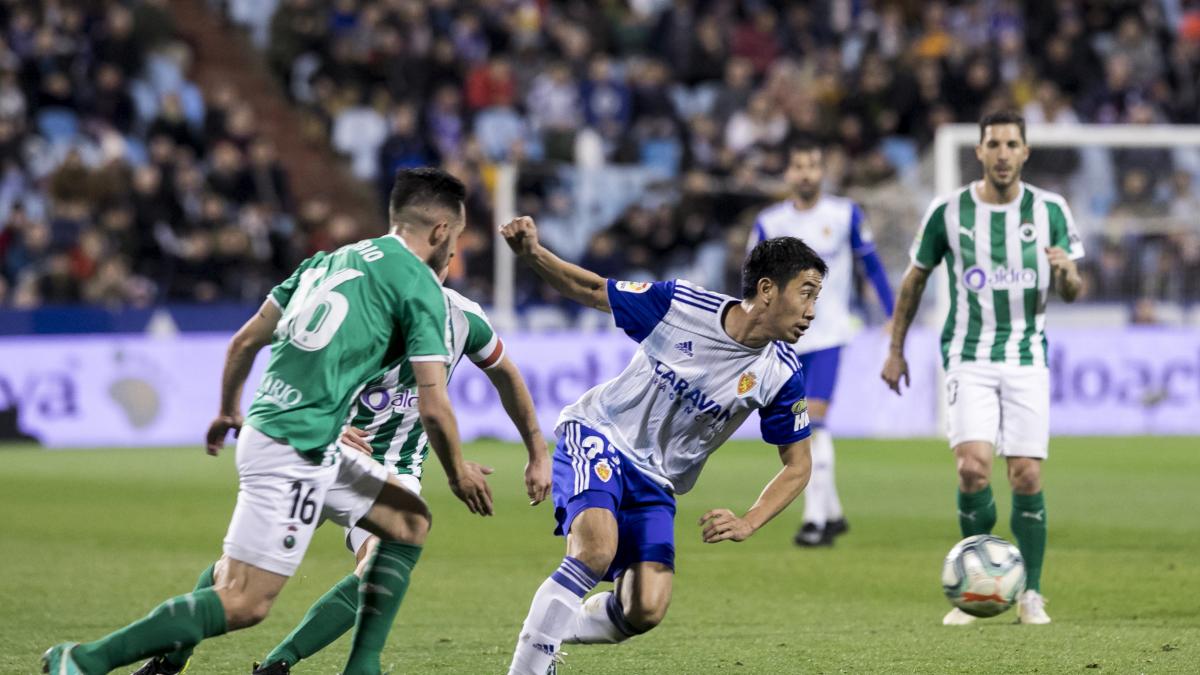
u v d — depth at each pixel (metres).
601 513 13.47
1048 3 60.47
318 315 12.05
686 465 14.14
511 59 56.09
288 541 11.89
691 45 57.62
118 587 20.27
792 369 13.82
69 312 43.50
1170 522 26.53
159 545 24.42
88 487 32.59
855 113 54.72
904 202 45.84
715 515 13.16
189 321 44.44
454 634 17.00
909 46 57.91
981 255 18.64
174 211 46.31
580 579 13.12
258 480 11.88
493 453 39.38
